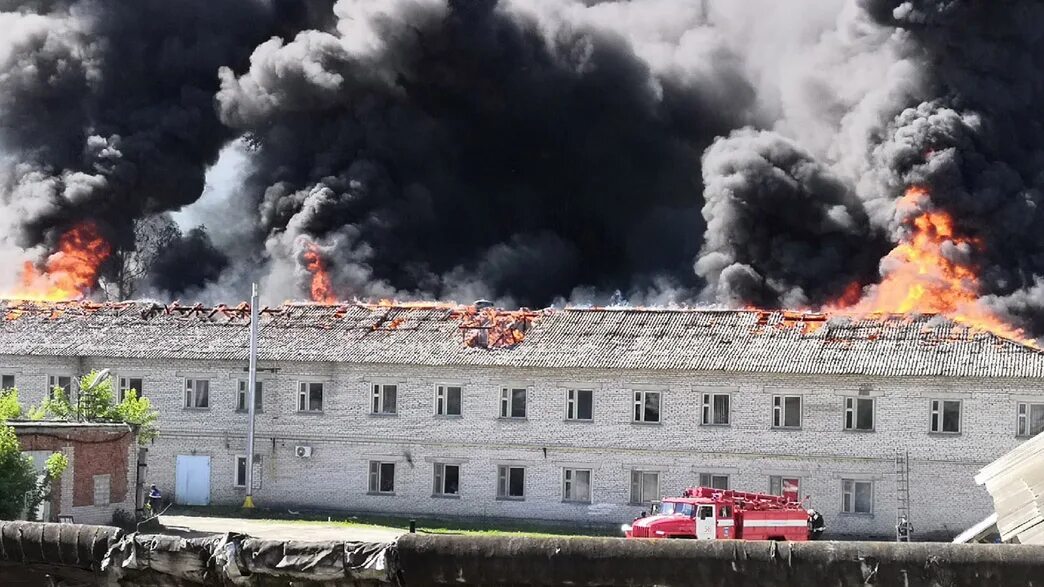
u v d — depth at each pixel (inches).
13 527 810.2
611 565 696.4
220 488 2957.7
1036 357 2536.9
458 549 718.5
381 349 2893.7
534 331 2883.9
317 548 747.4
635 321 2864.2
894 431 2571.4
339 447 2893.7
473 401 2819.9
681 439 2689.5
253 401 2856.8
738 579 681.0
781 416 2642.7
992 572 653.9
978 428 2524.6
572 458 2751.0
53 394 2780.5
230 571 762.2
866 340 2669.8
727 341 2738.7
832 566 672.4
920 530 2541.8
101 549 794.8
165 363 2992.1
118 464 2426.2
